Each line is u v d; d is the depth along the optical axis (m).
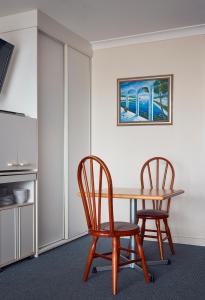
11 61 3.33
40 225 3.40
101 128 4.26
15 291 2.37
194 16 3.48
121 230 2.41
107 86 4.24
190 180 3.79
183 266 2.94
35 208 3.17
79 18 3.51
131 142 4.10
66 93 3.79
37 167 3.22
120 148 4.16
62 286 2.47
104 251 3.41
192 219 3.77
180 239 3.81
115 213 4.15
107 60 4.24
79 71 4.05
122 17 3.49
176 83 3.87
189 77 3.81
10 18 3.37
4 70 3.14
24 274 2.71
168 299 2.25
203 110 3.74
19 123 3.00
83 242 3.80
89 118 4.27
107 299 2.25
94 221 2.47
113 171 4.19
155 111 3.97
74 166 3.95
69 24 3.67
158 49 3.96
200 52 3.76
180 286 2.48
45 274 2.71
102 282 2.55
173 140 3.88
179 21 3.61
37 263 3.00
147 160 3.98
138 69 4.07
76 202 3.99
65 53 3.77
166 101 3.91
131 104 4.09
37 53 3.25
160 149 3.94
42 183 3.43
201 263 3.03
